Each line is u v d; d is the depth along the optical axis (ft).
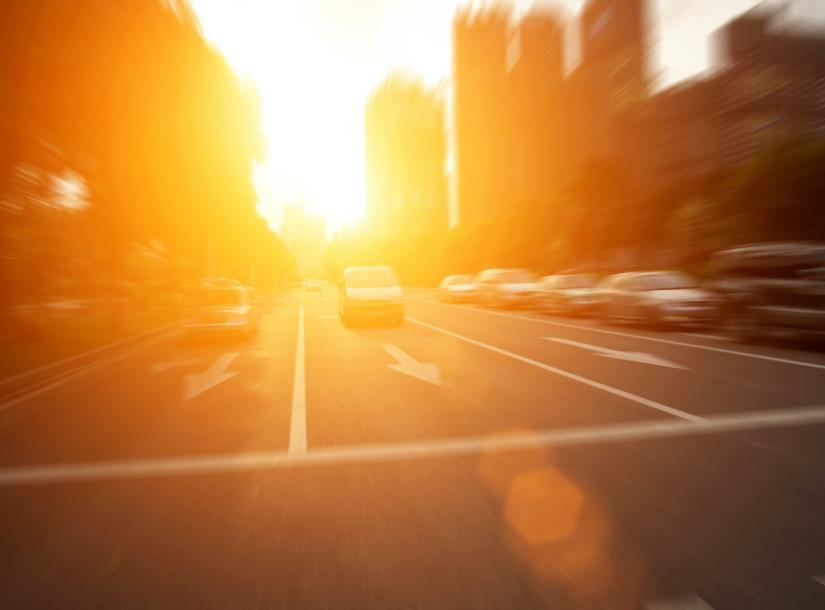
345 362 37.83
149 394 29.04
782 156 72.95
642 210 118.73
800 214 70.38
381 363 37.06
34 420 23.73
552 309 74.79
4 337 51.29
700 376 29.76
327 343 48.98
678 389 26.61
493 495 14.08
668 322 50.72
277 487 14.99
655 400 24.44
